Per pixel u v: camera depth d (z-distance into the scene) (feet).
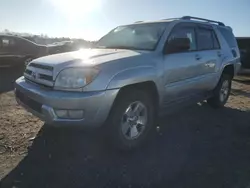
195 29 14.25
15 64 31.94
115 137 9.78
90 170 8.98
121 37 13.78
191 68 13.02
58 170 8.89
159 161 9.79
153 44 11.83
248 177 8.79
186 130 13.17
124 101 9.78
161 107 11.74
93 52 11.30
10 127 12.57
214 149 11.00
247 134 12.92
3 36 30.81
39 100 9.21
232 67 17.97
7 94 19.84
